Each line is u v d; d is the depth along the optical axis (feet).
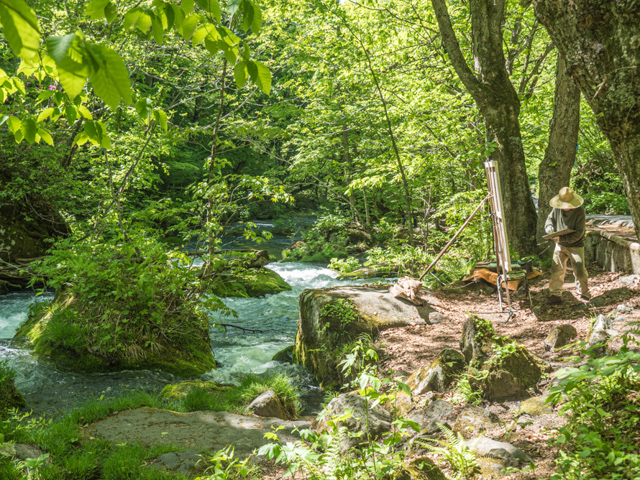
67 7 36.96
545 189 34.12
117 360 23.27
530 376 15.06
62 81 4.45
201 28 6.36
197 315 28.22
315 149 64.80
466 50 38.60
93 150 38.27
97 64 4.44
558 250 23.38
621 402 10.49
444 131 34.73
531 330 20.57
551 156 33.96
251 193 27.20
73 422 15.58
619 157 8.36
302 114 45.47
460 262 34.78
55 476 11.82
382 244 64.08
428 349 20.25
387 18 39.73
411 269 34.91
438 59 40.65
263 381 20.98
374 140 54.08
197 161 87.35
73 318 25.03
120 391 20.56
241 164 94.27
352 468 9.66
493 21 31.37
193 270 26.30
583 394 10.74
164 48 38.42
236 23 14.98
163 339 25.50
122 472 12.20
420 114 36.47
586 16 7.92
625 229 33.68
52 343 23.95
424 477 9.78
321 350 22.74
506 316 22.95
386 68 40.40
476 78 32.24
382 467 9.29
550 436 11.39
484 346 16.06
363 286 27.27
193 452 13.37
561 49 8.59
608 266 29.89
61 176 40.27
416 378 16.43
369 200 74.84
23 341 25.55
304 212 115.14
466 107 37.65
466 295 27.22
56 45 4.17
